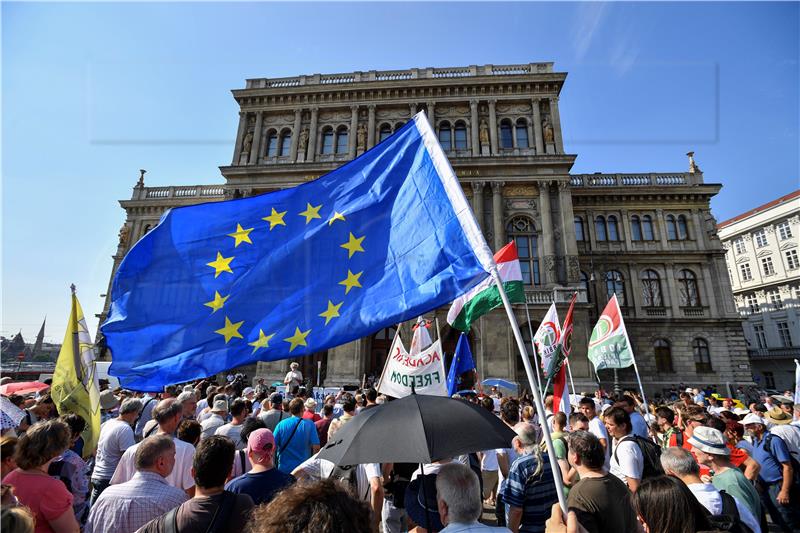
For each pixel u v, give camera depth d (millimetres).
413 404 3730
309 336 4957
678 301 37125
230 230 5445
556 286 29344
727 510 3855
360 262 5254
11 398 8422
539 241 30891
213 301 5098
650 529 3049
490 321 28625
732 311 36156
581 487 3957
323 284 5207
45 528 3693
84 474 5340
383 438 3361
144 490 3775
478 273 4605
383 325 4801
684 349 35781
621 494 3908
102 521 3666
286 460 6469
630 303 37312
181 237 5332
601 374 35188
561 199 31297
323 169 32844
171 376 4762
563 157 31500
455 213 4973
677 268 38094
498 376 27359
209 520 3170
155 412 5500
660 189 39219
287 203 5672
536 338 11023
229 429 6832
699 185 38875
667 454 4305
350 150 33781
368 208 5508
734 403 18281
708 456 4805
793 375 48625
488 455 8750
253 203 5625
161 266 5172
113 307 4949
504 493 4836
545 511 4641
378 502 4965
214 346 4930
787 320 50750
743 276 57125
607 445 7270
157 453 3957
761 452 7027
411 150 5621
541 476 4754
